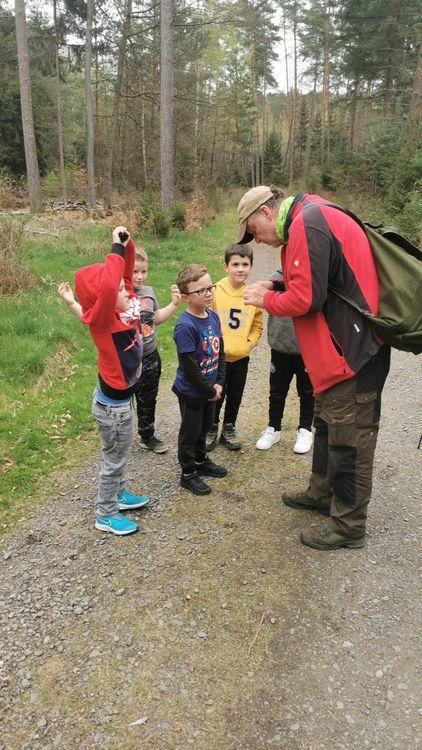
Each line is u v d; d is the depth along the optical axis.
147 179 27.27
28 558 2.90
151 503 3.40
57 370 5.45
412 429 4.47
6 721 2.01
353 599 2.59
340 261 2.44
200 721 2.00
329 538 2.92
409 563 2.85
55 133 30.88
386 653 2.30
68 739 1.94
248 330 3.83
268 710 2.04
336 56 35.81
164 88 15.14
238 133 40.97
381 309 2.46
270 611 2.51
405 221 13.05
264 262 13.84
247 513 3.29
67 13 25.16
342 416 2.64
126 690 2.12
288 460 3.96
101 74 29.28
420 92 16.89
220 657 2.27
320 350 2.57
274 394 4.04
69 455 4.02
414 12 22.41
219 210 25.95
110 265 2.50
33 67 28.78
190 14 17.20
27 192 22.75
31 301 6.79
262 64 42.84
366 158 19.55
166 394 5.33
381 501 3.43
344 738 1.94
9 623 2.46
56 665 2.24
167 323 7.36
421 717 2.02
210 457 4.02
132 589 2.66
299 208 2.56
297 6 41.59
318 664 2.24
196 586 2.67
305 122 50.03
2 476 3.68
